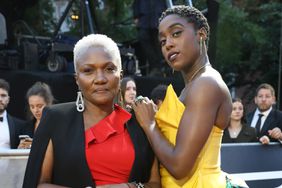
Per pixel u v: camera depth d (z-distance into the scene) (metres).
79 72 1.95
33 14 6.94
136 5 6.02
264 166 3.28
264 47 11.68
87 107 2.00
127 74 5.53
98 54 1.92
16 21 6.56
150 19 5.87
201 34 2.15
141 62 6.65
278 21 11.62
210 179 2.05
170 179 2.09
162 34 2.15
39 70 5.56
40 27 6.98
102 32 7.37
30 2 6.81
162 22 2.14
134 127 2.03
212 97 2.00
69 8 6.11
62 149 1.91
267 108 5.04
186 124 1.99
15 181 2.30
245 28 11.54
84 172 1.90
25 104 4.60
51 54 5.38
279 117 4.97
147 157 2.01
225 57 11.77
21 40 6.15
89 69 1.93
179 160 1.96
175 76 4.92
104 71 1.94
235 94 12.63
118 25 7.73
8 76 4.66
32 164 1.92
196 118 1.98
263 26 12.02
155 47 5.93
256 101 5.13
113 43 1.99
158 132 2.03
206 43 2.18
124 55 5.62
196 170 2.04
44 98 3.74
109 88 1.94
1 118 3.80
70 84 4.68
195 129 1.96
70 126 1.95
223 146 3.20
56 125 1.94
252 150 3.26
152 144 2.00
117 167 1.93
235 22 11.51
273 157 3.32
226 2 11.92
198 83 2.03
